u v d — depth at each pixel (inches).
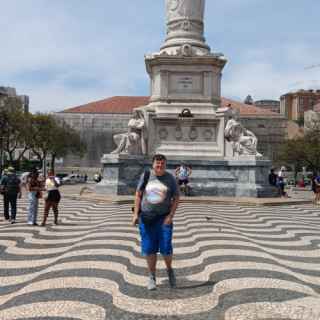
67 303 153.3
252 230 343.3
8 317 139.9
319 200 669.9
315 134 1681.8
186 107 705.6
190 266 210.5
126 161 646.5
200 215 435.8
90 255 231.9
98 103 2554.1
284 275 192.2
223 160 657.6
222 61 723.4
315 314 142.6
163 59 711.7
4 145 1694.1
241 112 2677.2
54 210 374.0
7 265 218.2
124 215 422.9
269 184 679.7
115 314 142.9
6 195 396.5
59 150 1841.8
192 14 746.8
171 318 139.9
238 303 153.0
